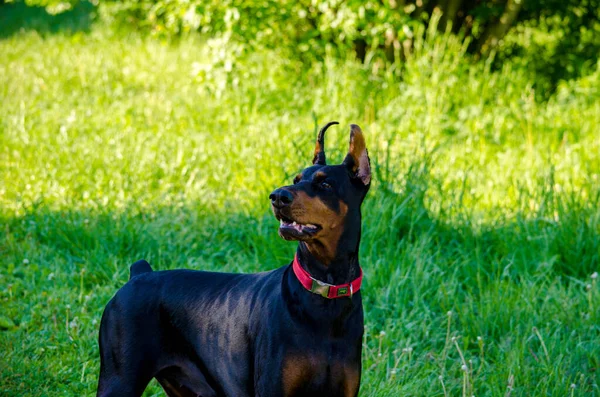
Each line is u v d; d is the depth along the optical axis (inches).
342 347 155.8
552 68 530.0
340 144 332.8
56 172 357.4
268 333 157.0
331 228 154.1
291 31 493.7
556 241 290.0
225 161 363.9
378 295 259.9
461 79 453.7
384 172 314.8
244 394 166.2
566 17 549.0
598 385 215.6
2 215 319.9
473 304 260.4
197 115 444.5
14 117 436.1
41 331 238.5
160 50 624.7
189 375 176.9
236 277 176.7
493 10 502.6
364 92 444.8
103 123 434.6
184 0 437.7
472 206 321.7
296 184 156.1
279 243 288.5
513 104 441.1
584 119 434.6
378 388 208.4
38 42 679.1
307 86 469.4
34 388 211.0
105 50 629.0
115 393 172.2
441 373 217.3
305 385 155.6
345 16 447.8
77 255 294.4
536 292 263.4
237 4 445.4
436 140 399.9
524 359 225.1
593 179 340.2
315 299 154.6
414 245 287.9
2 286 265.9
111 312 177.3
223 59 453.4
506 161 376.5
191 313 173.6
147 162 366.3
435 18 468.1
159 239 297.9
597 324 246.1
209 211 323.0
